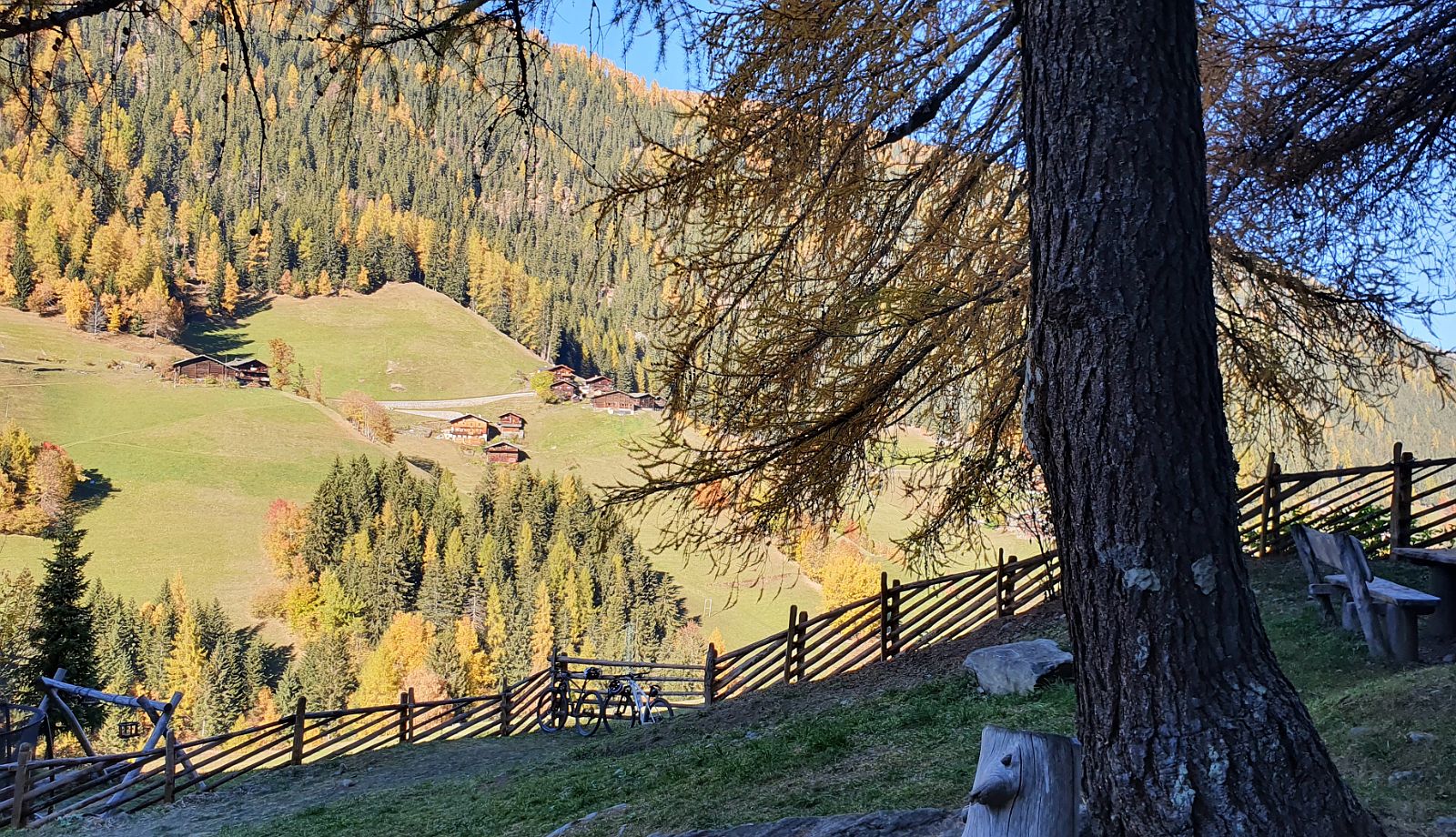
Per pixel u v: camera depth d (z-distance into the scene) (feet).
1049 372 9.70
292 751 47.88
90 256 496.23
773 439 24.62
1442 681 16.02
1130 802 8.75
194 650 207.00
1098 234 9.23
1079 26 9.45
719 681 48.57
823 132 21.54
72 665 82.53
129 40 9.09
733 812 20.12
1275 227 27.04
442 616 260.21
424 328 608.60
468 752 47.93
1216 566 8.79
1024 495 28.89
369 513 300.40
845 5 20.06
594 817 23.39
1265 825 8.17
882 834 14.15
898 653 43.55
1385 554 38.11
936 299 23.84
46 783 40.27
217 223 576.20
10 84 8.52
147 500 308.81
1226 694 8.56
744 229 22.89
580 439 481.87
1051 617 38.93
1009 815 8.47
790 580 237.66
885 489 28.30
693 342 23.85
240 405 413.59
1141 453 8.91
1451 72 23.95
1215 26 24.32
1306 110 25.44
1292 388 27.35
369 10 10.39
